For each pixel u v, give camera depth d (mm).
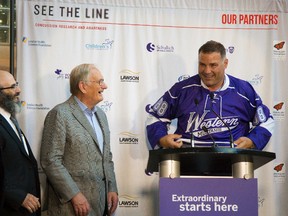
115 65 4332
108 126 3994
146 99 4320
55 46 4281
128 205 4230
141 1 4398
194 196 2721
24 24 4258
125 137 4281
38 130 4199
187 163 3080
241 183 2736
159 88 4340
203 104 3973
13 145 3398
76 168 3588
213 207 2721
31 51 4258
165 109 4113
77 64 4293
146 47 4371
